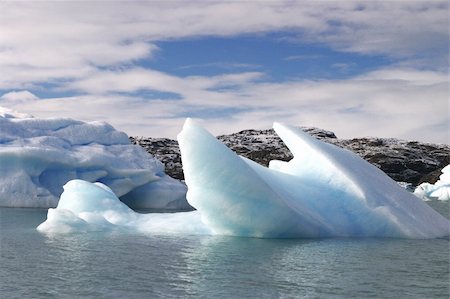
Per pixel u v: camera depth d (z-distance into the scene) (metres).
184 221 12.89
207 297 6.33
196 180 11.27
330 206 12.34
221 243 10.64
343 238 11.44
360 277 7.52
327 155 13.20
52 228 12.49
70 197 14.27
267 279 7.32
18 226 14.10
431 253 9.59
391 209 12.03
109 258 8.93
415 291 6.73
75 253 9.44
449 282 7.25
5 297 6.27
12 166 21.47
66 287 6.79
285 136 14.27
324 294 6.52
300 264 8.46
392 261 8.80
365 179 12.90
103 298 6.25
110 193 14.82
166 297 6.32
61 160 22.28
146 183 24.95
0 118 23.56
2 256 9.10
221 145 11.25
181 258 8.95
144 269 7.98
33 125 24.33
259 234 11.41
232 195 11.12
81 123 26.09
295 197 12.12
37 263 8.45
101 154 23.86
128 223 13.37
